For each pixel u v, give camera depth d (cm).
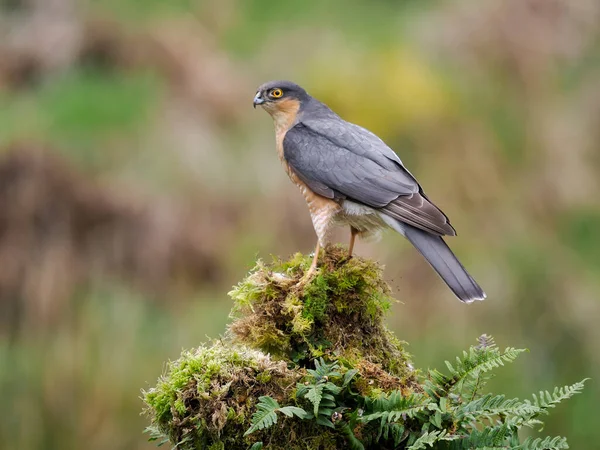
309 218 1396
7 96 1532
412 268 1391
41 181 1405
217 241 1391
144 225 1398
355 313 586
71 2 1636
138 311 1357
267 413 485
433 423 482
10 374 1330
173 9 1719
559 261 1535
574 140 1652
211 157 1459
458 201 1524
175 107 1522
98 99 1511
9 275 1362
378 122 1532
